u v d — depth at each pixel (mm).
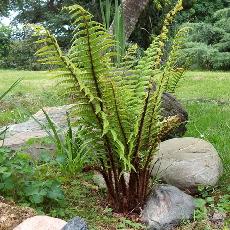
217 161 4605
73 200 4152
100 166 4137
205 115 7742
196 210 4027
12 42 22922
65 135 4992
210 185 4375
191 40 20594
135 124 3633
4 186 3873
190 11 22562
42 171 4355
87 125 3834
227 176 4820
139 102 3783
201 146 4762
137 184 3959
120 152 3633
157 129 3857
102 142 3871
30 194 3797
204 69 19812
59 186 3945
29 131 5820
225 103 9375
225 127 6938
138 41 18922
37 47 22312
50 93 9820
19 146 5125
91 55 3527
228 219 3992
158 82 3770
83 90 3607
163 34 3912
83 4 20219
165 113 5652
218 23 20594
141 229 3756
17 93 10656
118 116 3709
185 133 6500
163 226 3777
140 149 3889
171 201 3949
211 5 23297
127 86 3855
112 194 4004
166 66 3859
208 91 10953
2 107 9125
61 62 3508
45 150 5023
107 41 3531
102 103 3697
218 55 19438
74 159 4602
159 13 18344
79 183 4441
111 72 3721
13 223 3471
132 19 9000
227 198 4340
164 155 4695
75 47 3531
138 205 3980
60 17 21422
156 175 4285
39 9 23625
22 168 3959
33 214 3602
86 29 3461
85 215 3902
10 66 22453
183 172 4414
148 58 3918
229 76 13984
